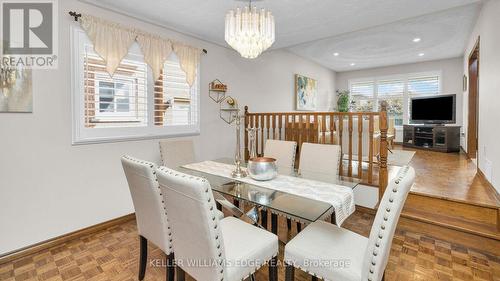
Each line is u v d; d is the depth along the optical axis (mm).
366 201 3234
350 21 3164
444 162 4855
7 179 2184
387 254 1302
